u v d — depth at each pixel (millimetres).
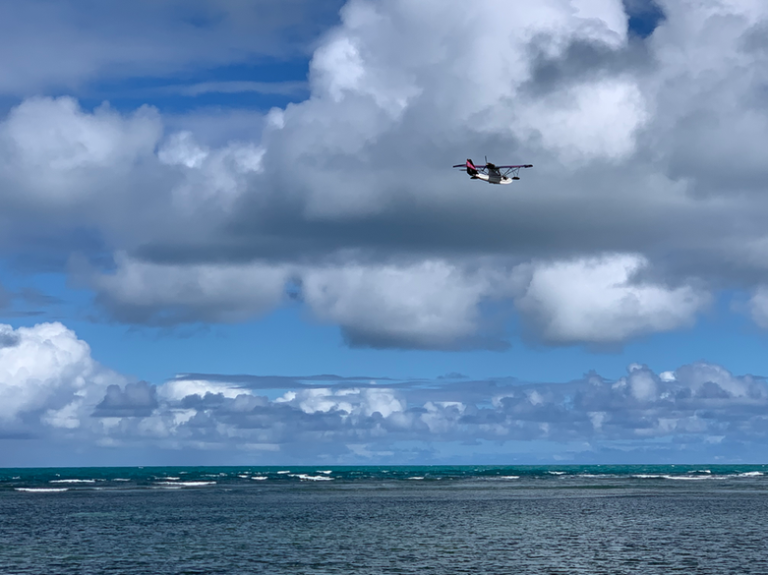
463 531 53688
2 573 37625
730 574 36312
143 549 45188
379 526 57094
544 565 39031
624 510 71000
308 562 40219
